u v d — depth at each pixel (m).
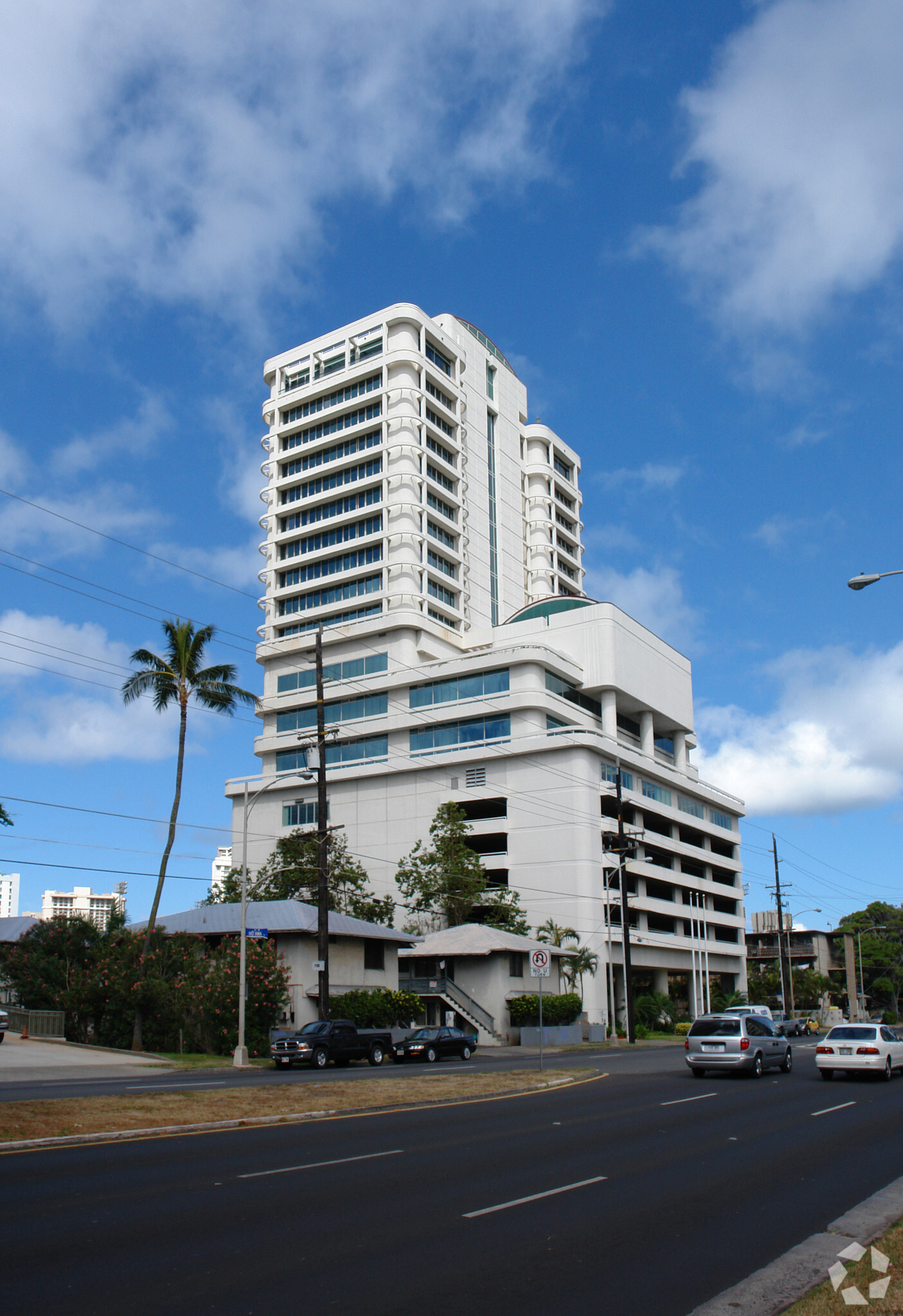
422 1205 10.45
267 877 69.12
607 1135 15.84
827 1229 9.46
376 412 93.06
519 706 78.69
